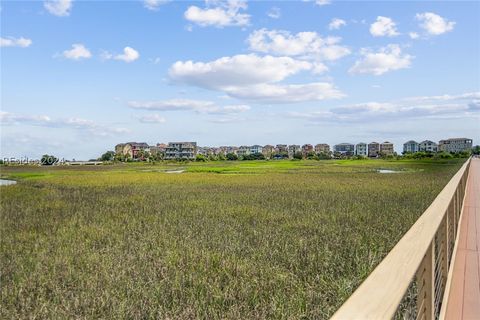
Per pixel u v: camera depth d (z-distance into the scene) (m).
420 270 1.92
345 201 15.80
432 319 2.37
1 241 9.47
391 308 1.13
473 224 7.86
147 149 158.38
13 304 5.39
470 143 158.12
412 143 170.12
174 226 10.55
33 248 8.62
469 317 3.39
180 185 25.98
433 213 2.80
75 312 5.06
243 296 5.36
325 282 5.76
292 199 16.73
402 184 24.08
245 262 6.85
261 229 9.98
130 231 10.16
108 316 4.87
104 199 18.16
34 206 15.92
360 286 1.31
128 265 6.93
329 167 57.38
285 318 4.70
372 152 168.50
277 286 5.66
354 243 8.09
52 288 5.93
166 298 5.33
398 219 10.82
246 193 19.83
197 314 4.79
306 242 8.18
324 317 4.70
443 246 3.50
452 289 4.06
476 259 5.26
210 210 13.66
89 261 7.25
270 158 150.00
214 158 130.38
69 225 11.41
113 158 132.25
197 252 7.54
